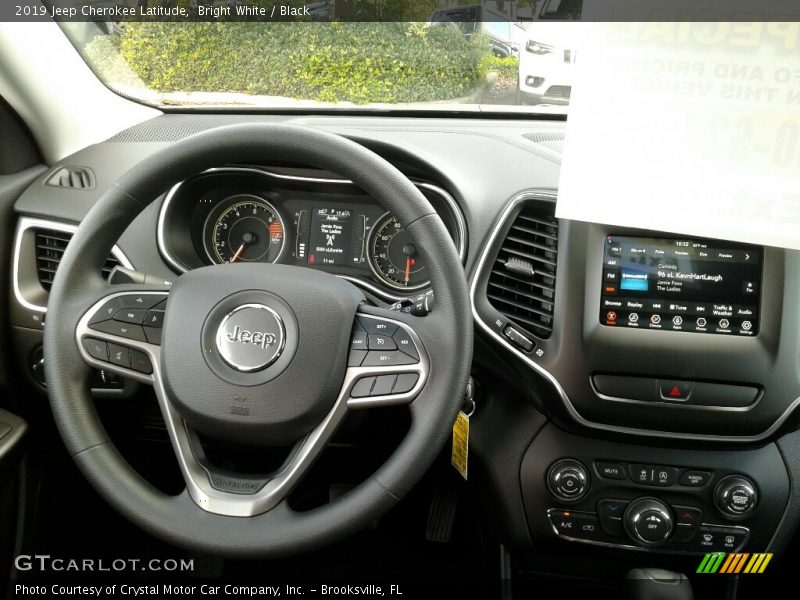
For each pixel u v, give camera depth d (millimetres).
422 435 894
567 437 1284
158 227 1372
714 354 1142
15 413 1481
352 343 941
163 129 1583
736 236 796
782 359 1130
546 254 1199
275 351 930
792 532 1256
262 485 924
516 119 1536
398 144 1371
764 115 753
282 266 987
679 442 1204
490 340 1213
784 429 1174
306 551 892
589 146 802
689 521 1255
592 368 1170
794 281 1116
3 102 1401
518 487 1303
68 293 967
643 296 1152
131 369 970
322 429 939
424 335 920
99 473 933
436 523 1635
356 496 897
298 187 1408
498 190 1262
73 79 1497
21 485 1454
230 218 1461
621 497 1265
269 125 942
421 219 911
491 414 1354
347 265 1422
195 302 955
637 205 810
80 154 1494
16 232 1394
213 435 954
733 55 743
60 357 954
